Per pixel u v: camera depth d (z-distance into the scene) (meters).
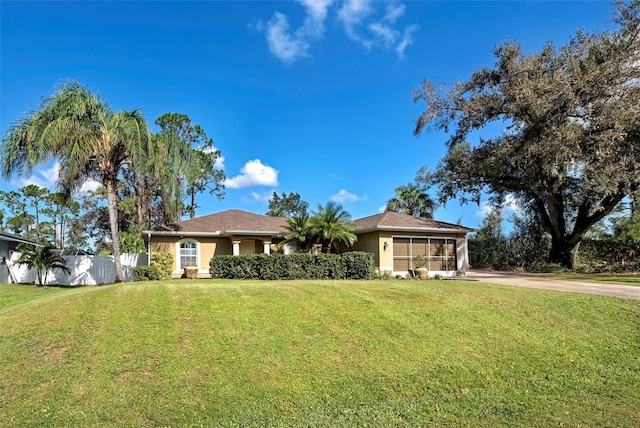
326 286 11.29
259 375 6.22
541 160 22.70
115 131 16.31
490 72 25.39
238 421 5.11
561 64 23.42
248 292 10.13
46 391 5.54
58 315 8.17
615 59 21.31
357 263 16.50
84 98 16.05
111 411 5.17
